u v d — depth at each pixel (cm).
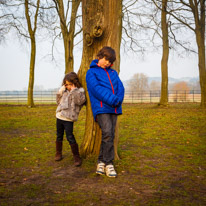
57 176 292
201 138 529
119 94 293
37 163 349
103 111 282
